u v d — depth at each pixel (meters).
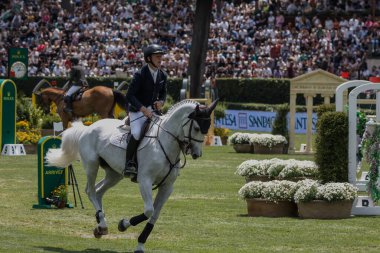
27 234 14.09
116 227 14.98
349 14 52.12
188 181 22.23
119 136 13.28
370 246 13.09
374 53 47.38
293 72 47.22
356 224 15.12
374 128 16.44
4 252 12.19
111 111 28.92
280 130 32.16
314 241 13.46
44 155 17.31
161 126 12.73
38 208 17.19
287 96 45.38
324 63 47.22
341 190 15.64
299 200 15.74
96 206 13.77
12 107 29.23
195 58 43.53
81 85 29.28
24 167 25.16
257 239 13.65
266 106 42.50
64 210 16.97
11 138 29.25
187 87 33.34
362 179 18.41
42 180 17.30
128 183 21.67
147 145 12.72
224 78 47.00
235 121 44.12
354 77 46.59
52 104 33.84
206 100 33.03
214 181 22.30
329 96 31.14
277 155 30.70
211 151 32.19
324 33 49.38
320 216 15.75
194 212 16.69
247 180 18.77
